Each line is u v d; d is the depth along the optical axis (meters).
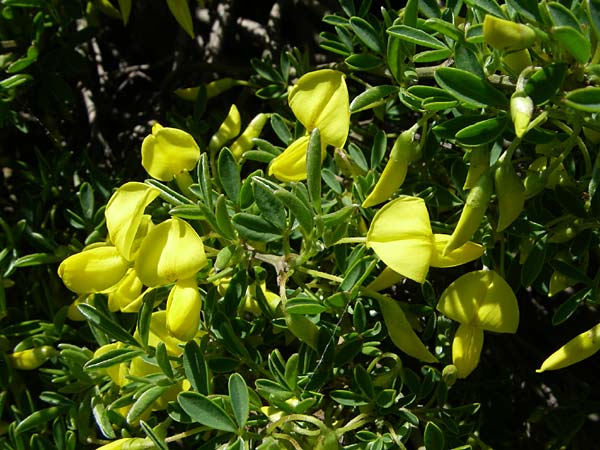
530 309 0.35
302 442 0.23
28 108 0.34
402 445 0.23
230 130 0.29
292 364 0.23
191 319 0.23
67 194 0.32
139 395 0.24
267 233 0.23
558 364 0.23
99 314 0.24
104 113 0.39
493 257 0.27
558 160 0.22
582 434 0.33
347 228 0.24
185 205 0.23
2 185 0.35
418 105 0.24
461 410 0.25
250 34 0.39
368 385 0.23
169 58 0.40
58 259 0.30
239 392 0.22
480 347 0.24
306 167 0.23
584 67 0.20
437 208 0.28
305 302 0.23
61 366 0.30
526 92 0.20
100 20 0.41
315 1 0.38
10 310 0.31
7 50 0.32
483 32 0.20
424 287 0.27
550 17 0.20
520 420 0.33
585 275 0.24
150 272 0.23
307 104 0.24
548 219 0.26
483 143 0.21
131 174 0.34
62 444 0.27
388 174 0.23
